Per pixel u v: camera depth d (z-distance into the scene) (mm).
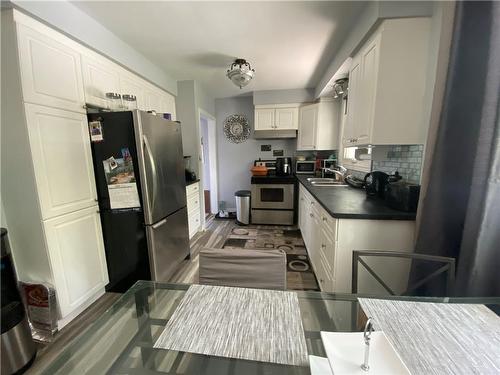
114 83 2078
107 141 1824
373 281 1574
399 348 648
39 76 1409
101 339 795
